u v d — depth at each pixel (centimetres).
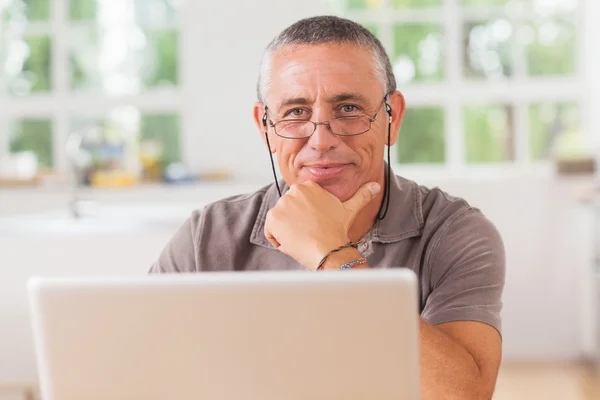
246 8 540
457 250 154
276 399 101
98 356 102
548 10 539
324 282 98
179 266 165
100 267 371
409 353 99
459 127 541
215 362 101
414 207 159
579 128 538
